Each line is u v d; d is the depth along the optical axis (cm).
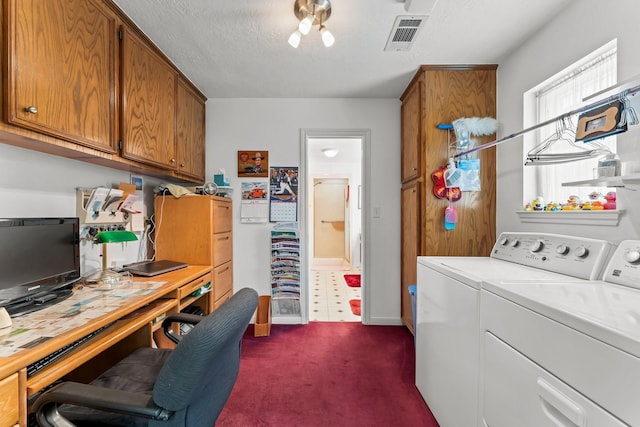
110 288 152
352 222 595
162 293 148
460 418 130
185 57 208
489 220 222
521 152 194
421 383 178
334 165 586
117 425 93
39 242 126
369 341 252
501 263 164
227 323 86
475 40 189
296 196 292
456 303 135
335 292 416
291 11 160
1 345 85
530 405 88
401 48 198
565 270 129
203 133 282
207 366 80
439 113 224
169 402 78
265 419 158
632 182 116
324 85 259
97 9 138
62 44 118
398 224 290
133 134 165
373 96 284
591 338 69
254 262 291
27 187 135
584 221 143
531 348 89
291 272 287
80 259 162
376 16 164
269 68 227
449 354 141
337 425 154
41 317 109
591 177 157
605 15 135
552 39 168
